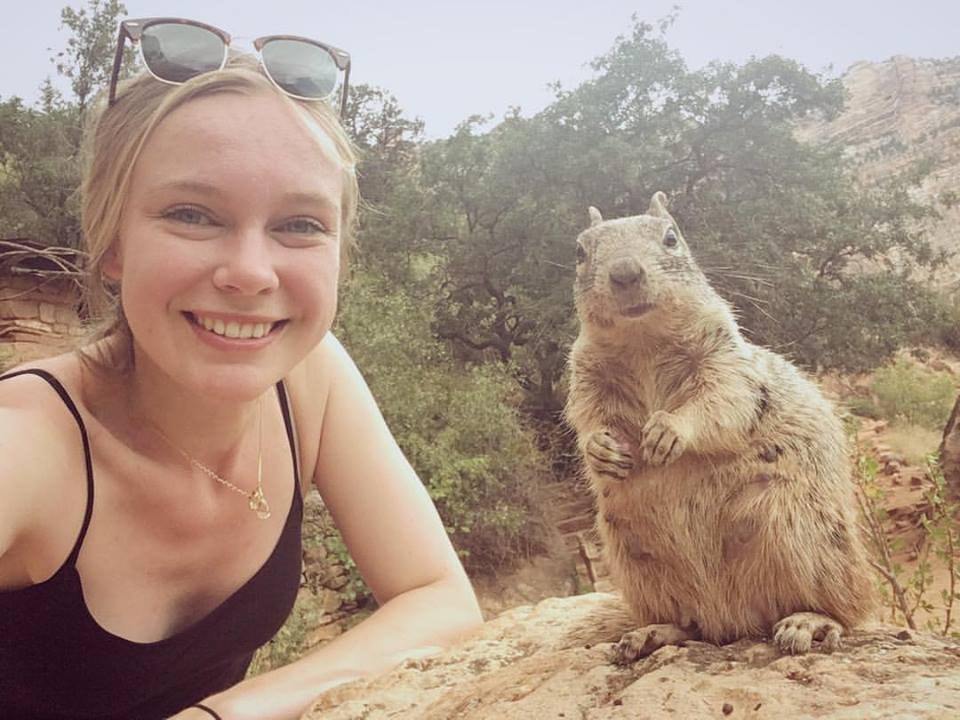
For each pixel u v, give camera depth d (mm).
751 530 515
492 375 3646
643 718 399
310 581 2555
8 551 530
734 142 4496
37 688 579
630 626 583
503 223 4734
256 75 495
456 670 587
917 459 3873
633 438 625
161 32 487
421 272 5055
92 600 566
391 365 3334
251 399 525
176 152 477
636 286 606
